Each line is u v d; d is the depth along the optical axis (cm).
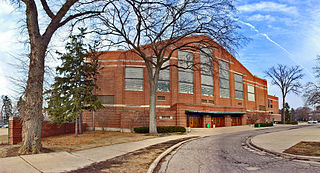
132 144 1460
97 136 2097
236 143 1559
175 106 3312
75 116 2073
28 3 1012
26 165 754
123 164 830
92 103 2259
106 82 3491
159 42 2384
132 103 3478
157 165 835
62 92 2238
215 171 720
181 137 2092
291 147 1189
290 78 6184
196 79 4066
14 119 1452
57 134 2275
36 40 1032
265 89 6222
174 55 3831
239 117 4775
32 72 1016
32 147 972
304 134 2036
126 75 3550
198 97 4031
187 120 3725
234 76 5081
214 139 1900
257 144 1378
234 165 809
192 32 2123
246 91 5353
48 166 755
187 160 928
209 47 2289
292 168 745
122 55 3547
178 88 3825
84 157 945
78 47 2281
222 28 1962
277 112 6944
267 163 836
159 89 3684
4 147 1119
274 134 2172
